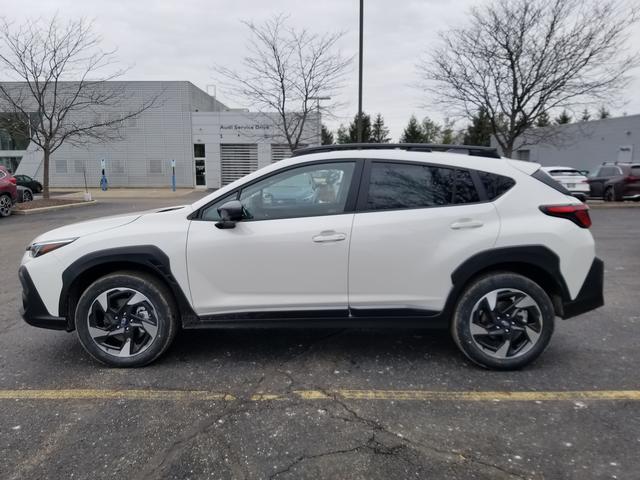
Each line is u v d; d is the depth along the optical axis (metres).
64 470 2.44
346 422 2.90
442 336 4.39
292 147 20.41
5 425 2.87
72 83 30.39
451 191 3.57
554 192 3.62
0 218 15.16
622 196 19.14
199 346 4.15
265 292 3.59
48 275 3.58
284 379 3.50
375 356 3.92
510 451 2.59
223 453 2.59
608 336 4.35
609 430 2.79
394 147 3.78
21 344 4.22
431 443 2.67
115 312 3.63
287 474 2.41
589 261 3.57
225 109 47.66
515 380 3.46
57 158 35.56
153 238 3.56
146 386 3.38
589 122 29.59
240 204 3.42
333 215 3.55
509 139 17.44
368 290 3.55
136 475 2.40
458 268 3.48
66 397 3.22
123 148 35.22
